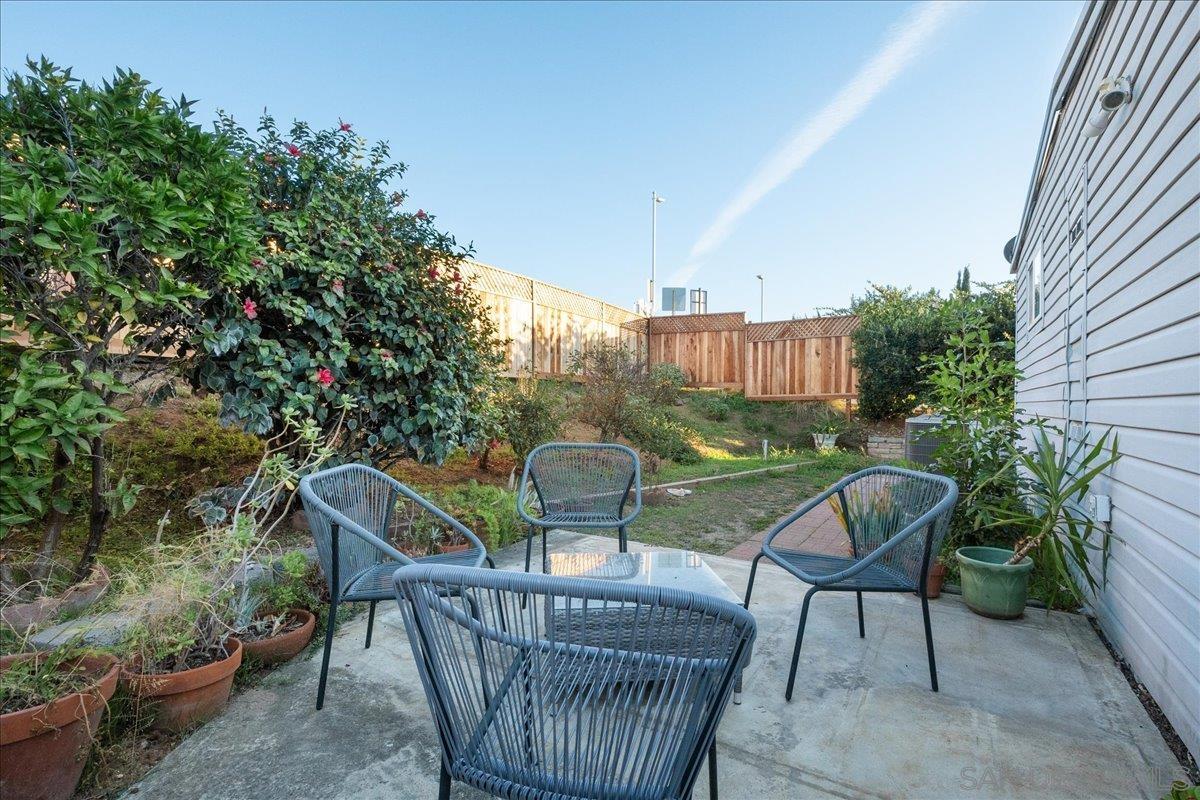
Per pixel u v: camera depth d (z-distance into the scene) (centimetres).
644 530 457
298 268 320
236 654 193
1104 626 261
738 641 105
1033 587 310
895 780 163
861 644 249
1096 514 268
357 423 359
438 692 121
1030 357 516
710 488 653
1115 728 189
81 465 305
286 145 343
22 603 217
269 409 314
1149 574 213
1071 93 342
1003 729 187
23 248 202
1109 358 268
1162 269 208
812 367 1111
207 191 245
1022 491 336
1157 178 213
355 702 198
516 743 116
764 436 1055
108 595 221
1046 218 434
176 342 290
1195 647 176
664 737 109
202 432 399
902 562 228
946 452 349
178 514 332
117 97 229
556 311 970
